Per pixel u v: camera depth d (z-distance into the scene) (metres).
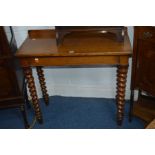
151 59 1.61
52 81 2.34
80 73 2.25
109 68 2.17
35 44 1.76
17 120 2.14
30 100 2.37
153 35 1.52
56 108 2.25
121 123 1.95
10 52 1.64
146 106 1.96
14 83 1.76
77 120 2.07
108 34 1.78
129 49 1.56
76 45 1.68
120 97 1.77
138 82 1.79
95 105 2.25
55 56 1.60
